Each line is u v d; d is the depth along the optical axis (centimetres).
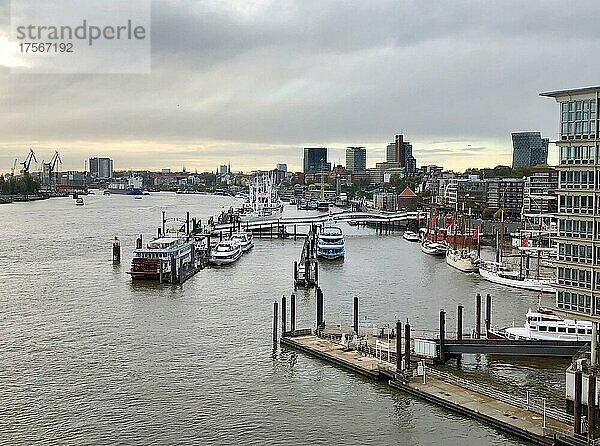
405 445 9738
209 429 10344
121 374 12825
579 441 9088
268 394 11775
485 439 9850
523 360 13588
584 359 10725
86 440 9931
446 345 13325
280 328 16338
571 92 10994
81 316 17550
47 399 11525
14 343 14888
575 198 11019
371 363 12988
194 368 13188
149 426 10438
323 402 11381
